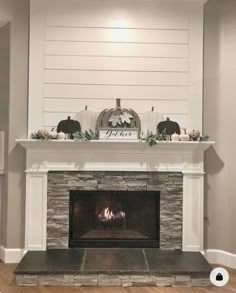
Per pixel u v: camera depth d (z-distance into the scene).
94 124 3.77
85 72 3.79
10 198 3.75
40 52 3.75
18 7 3.74
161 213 3.72
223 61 3.72
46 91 3.76
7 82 3.76
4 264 3.68
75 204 3.82
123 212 3.87
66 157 3.69
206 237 3.79
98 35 3.79
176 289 3.05
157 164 3.69
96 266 3.18
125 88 3.79
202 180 3.70
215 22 3.77
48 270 3.08
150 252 3.60
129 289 3.04
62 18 3.77
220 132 3.73
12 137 3.74
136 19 3.80
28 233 3.67
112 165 3.68
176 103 3.79
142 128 3.79
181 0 3.76
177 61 3.79
